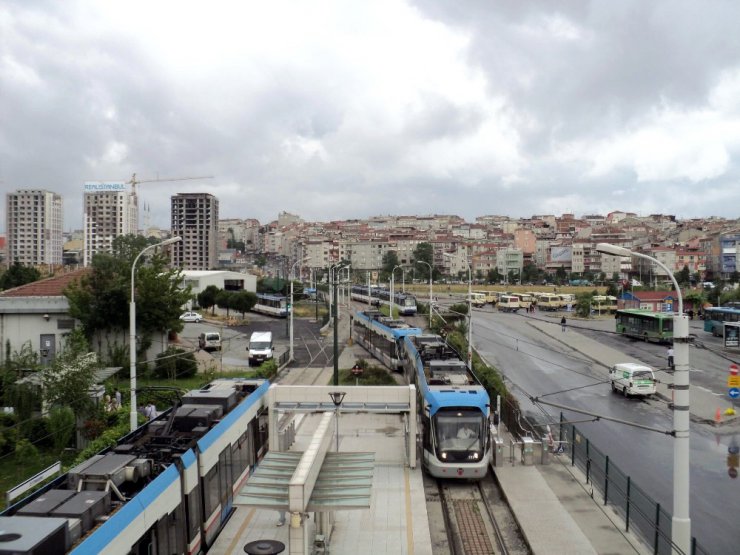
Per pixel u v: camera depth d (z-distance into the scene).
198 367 47.06
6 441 26.36
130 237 122.81
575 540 18.38
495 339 64.38
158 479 14.81
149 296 43.69
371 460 18.33
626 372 39.12
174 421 19.59
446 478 24.22
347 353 56.41
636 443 29.38
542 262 190.38
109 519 12.27
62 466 25.02
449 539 19.45
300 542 14.70
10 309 43.56
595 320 84.38
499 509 21.62
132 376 24.42
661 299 84.69
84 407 27.77
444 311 80.50
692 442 29.48
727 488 23.52
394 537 19.19
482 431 23.80
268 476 16.70
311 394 26.48
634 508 19.19
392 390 26.06
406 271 171.00
